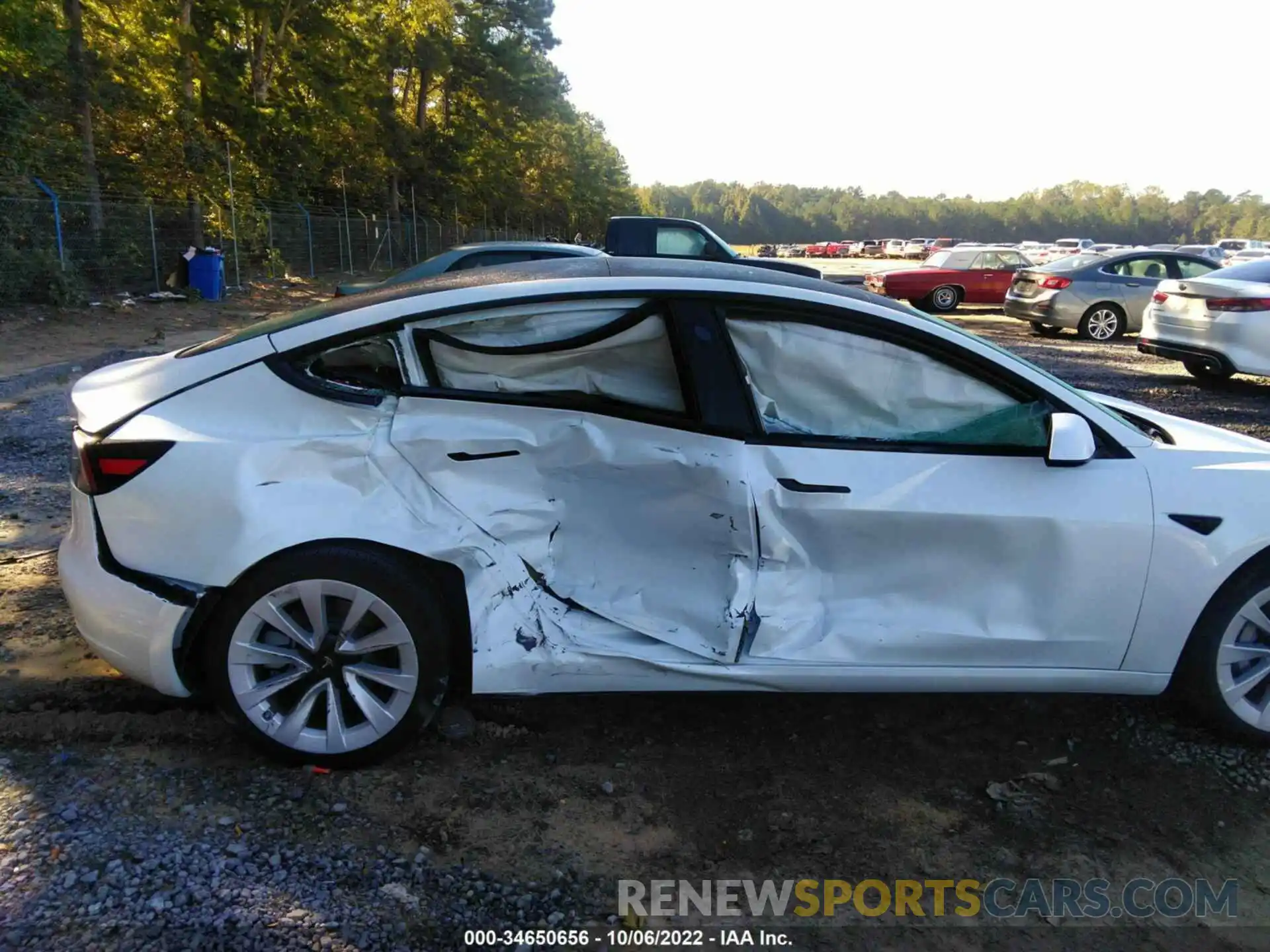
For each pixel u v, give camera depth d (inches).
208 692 113.1
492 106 1626.5
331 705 109.1
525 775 114.5
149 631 105.6
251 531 104.0
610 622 114.4
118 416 109.6
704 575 115.2
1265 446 131.8
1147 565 115.0
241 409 108.9
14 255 576.4
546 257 409.1
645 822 106.9
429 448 109.4
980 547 114.3
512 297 113.0
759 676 112.8
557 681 112.3
